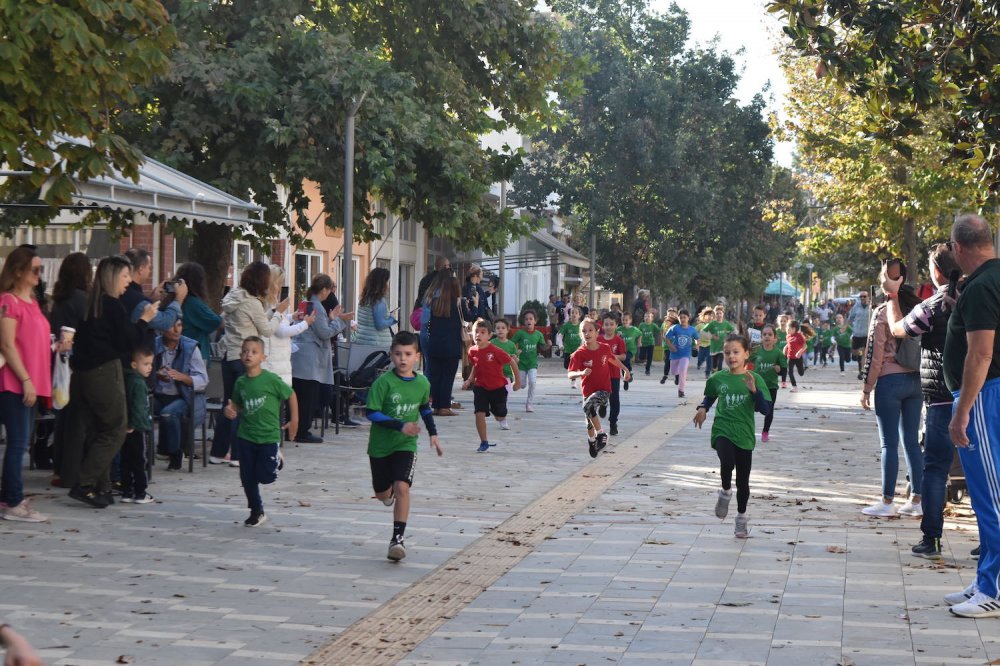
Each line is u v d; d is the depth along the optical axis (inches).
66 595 290.5
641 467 547.8
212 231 816.3
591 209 1942.7
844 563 335.6
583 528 390.9
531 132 1021.8
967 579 315.9
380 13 951.0
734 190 2106.3
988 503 281.9
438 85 948.6
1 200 506.0
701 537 375.6
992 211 512.7
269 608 283.0
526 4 989.2
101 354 405.7
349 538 370.6
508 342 738.2
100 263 410.3
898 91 459.8
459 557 344.5
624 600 293.0
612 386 686.5
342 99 791.7
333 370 663.8
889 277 397.7
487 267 1873.8
